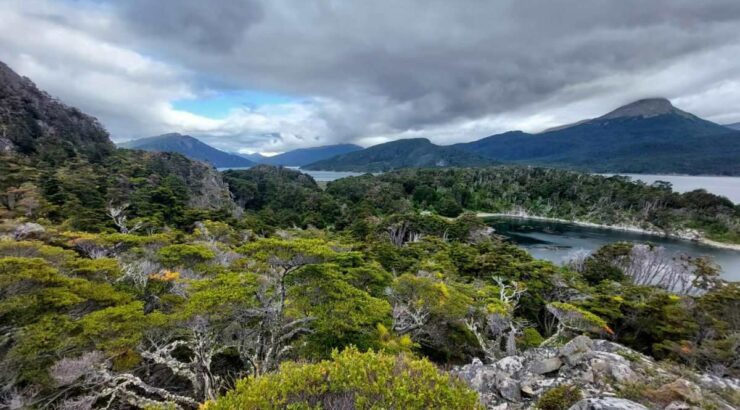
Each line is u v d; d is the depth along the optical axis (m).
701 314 25.27
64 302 11.62
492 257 39.00
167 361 12.12
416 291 19.80
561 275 36.59
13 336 10.50
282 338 13.33
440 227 72.62
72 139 95.44
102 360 10.90
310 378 5.57
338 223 82.38
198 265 20.19
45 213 39.09
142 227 44.03
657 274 53.84
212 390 11.85
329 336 13.29
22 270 12.02
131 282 17.62
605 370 8.28
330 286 13.99
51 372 9.82
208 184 96.50
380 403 4.96
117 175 70.00
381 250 38.72
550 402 7.68
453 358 18.69
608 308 25.56
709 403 6.79
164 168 92.56
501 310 20.20
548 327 28.52
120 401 11.73
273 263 13.30
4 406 9.77
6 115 82.44
